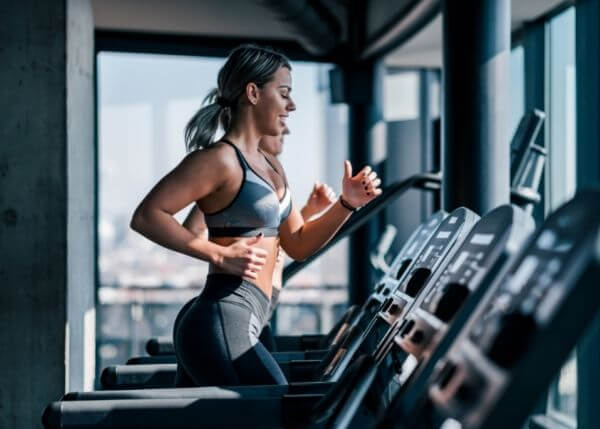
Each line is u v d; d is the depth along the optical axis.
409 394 1.42
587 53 4.41
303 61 6.46
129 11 5.73
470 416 1.10
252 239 2.24
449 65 3.60
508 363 1.07
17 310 3.19
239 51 2.38
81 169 3.61
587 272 0.98
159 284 6.37
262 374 2.15
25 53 3.19
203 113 2.49
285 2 4.47
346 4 6.31
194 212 2.92
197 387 2.05
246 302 2.20
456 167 3.56
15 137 3.19
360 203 2.52
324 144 10.49
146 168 28.69
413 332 1.69
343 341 2.75
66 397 1.96
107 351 6.30
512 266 1.32
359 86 6.34
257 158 2.39
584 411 4.12
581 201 1.15
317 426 1.91
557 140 5.44
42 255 3.20
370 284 6.42
